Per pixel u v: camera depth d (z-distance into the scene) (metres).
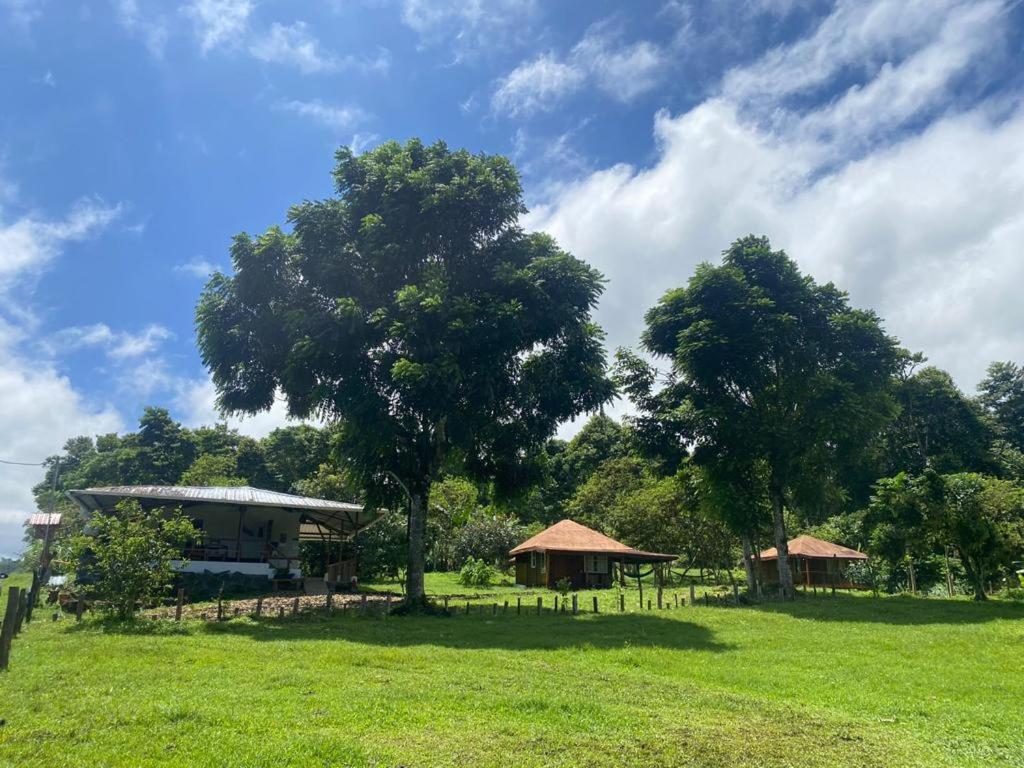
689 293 30.06
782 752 7.12
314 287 22.97
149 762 6.11
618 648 14.37
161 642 13.79
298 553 33.19
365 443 21.22
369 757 6.45
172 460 61.66
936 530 29.00
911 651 14.73
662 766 6.56
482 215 23.05
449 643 14.76
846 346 29.11
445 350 20.33
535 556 42.22
